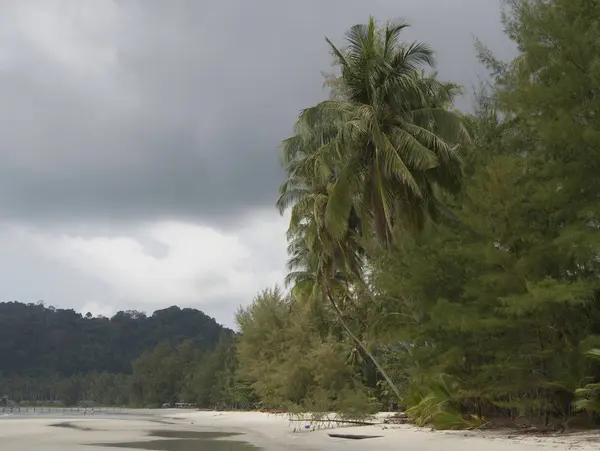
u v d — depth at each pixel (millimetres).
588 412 17953
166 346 144500
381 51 26078
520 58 19141
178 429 37000
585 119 16891
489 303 18234
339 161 25469
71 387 175875
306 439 23562
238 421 44500
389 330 25172
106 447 22484
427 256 20703
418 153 23547
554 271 17891
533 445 14297
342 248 30328
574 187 16859
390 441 18266
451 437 17859
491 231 18422
